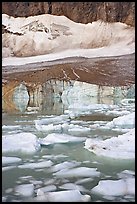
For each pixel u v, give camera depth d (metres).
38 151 6.92
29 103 25.75
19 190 4.34
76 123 12.38
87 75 37.88
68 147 7.35
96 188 4.37
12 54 45.97
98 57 43.44
